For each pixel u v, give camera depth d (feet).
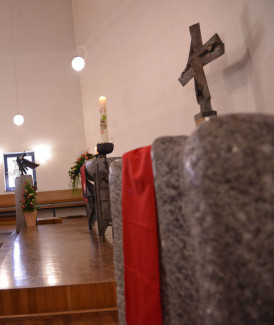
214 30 14.16
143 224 3.61
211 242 2.24
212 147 2.28
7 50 34.58
